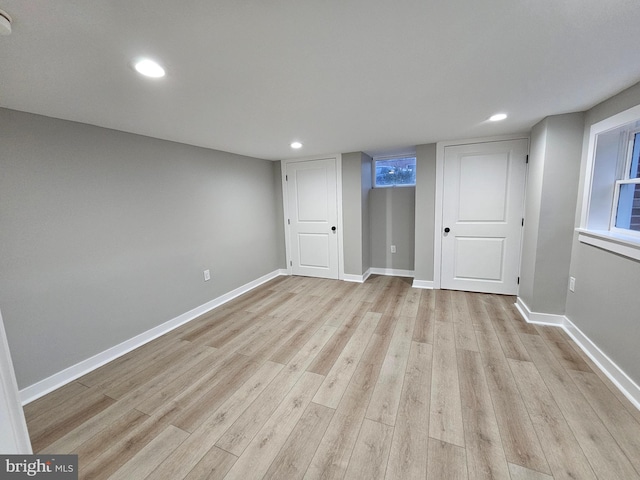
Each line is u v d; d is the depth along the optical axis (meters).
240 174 3.93
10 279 1.86
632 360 1.77
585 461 1.37
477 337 2.55
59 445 1.56
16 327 1.89
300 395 1.90
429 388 1.92
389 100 1.96
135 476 1.38
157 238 2.81
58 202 2.08
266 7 1.00
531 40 1.27
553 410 1.69
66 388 2.05
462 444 1.49
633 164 2.08
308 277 4.69
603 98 2.05
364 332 2.73
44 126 1.99
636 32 1.21
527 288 2.94
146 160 2.69
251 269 4.21
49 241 2.03
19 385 1.91
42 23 1.03
